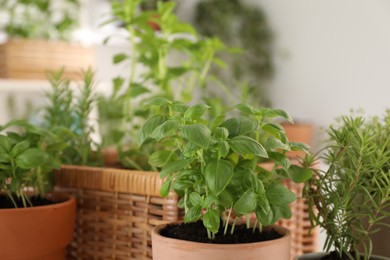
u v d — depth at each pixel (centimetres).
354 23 302
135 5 150
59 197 98
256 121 70
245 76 347
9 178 90
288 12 338
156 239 70
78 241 102
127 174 93
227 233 73
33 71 220
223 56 354
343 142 73
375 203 69
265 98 344
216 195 63
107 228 98
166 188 74
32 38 228
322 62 320
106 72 314
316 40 323
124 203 95
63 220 89
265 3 353
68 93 131
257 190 66
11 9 233
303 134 280
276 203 66
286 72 340
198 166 74
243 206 64
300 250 105
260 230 74
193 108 69
